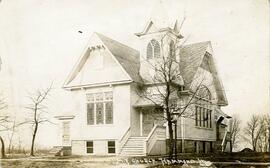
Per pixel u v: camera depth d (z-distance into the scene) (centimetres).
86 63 2158
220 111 1831
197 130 1941
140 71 2103
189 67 1964
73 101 2175
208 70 1866
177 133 1970
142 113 2098
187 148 1970
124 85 2081
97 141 2105
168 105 1962
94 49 2117
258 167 1614
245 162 1677
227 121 1820
